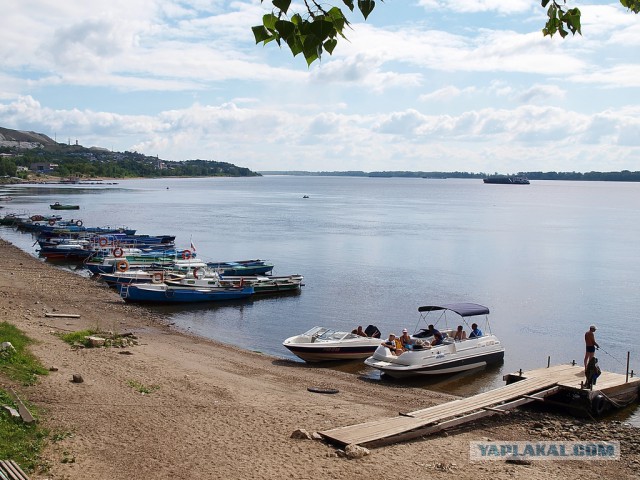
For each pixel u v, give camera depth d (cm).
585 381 2358
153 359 2728
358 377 2891
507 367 3152
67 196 17775
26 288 4675
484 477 1584
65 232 8238
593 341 2653
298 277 5272
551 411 2292
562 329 3966
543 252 7700
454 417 2017
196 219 11694
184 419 1897
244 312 4369
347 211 14600
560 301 4812
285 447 1703
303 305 4612
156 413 1928
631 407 2398
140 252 6475
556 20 721
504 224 11662
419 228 10575
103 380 2236
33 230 9294
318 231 9819
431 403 2392
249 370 2788
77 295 4588
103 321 3756
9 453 1452
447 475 1577
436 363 2922
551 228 10981
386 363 2917
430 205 17888
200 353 3075
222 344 3444
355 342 3219
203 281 4753
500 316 4309
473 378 2955
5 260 6322
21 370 2161
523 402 2203
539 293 5122
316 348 3120
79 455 1528
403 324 4084
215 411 2012
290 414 2039
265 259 6875
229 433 1797
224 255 7162
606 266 6625
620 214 14850
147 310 4291
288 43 507
